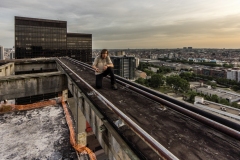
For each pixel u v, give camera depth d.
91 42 97.31
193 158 2.38
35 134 10.34
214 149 2.60
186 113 3.27
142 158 2.42
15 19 66.62
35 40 71.50
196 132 3.18
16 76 11.15
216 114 3.00
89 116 5.81
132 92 6.15
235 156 2.41
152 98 4.52
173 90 91.00
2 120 12.05
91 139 19.78
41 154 8.52
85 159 8.26
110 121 3.68
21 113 13.35
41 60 23.08
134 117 3.93
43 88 12.12
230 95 69.50
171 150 2.58
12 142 9.41
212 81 120.19
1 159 7.99
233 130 2.35
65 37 78.38
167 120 3.75
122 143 2.99
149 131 3.23
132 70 123.25
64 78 12.79
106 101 4.25
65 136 10.21
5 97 10.75
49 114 13.37
